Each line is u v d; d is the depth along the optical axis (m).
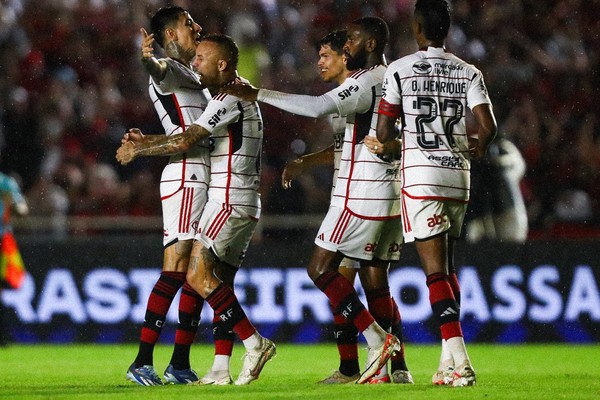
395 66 19.62
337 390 18.81
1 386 21.09
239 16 54.19
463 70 19.86
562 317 36.56
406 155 19.59
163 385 21.08
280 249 36.16
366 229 20.47
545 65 55.34
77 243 36.16
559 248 36.69
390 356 20.34
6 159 48.75
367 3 55.78
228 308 20.80
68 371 26.02
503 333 36.41
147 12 55.09
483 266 36.50
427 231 19.38
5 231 34.84
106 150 49.91
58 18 53.84
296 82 53.34
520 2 56.62
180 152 20.67
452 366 19.86
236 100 20.95
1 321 35.53
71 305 36.00
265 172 48.22
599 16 57.28
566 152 51.88
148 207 47.66
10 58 51.62
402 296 35.91
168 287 21.38
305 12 55.62
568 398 17.58
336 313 21.62
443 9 19.88
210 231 21.05
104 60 53.25
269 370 26.48
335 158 21.69
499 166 39.59
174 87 21.41
